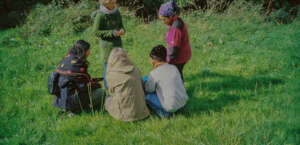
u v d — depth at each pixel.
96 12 3.85
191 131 3.27
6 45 6.80
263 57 5.73
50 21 7.93
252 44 6.67
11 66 5.31
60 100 3.66
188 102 4.05
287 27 7.63
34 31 7.64
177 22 3.56
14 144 3.10
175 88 3.47
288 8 9.41
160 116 3.70
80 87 3.62
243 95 4.21
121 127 3.49
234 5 8.88
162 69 3.53
